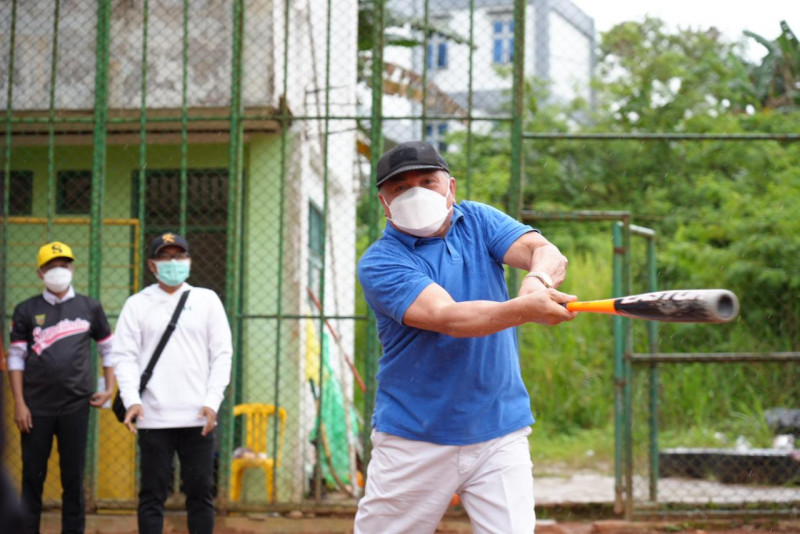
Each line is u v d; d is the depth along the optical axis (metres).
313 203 8.89
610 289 13.91
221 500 6.82
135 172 8.23
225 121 7.28
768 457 8.34
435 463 3.15
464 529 6.57
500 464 3.14
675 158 15.72
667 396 10.69
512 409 3.20
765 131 15.26
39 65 7.63
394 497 3.23
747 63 18.25
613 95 17.92
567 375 12.90
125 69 7.59
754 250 11.67
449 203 3.27
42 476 5.75
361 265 3.21
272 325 7.87
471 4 6.82
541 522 6.71
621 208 15.84
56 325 5.79
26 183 8.31
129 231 8.18
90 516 6.77
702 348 11.02
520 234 3.23
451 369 3.12
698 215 14.12
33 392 5.73
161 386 5.28
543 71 21.02
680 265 12.33
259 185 7.90
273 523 6.73
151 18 7.60
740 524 6.74
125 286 8.11
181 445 5.37
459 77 10.25
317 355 8.47
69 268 5.86
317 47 8.83
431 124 17.81
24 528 1.41
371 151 6.92
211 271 8.32
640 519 6.77
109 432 7.66
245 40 7.48
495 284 3.26
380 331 3.27
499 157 17.02
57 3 7.05
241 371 7.84
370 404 6.90
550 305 2.70
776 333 11.03
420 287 2.98
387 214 3.20
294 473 7.71
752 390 10.15
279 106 7.54
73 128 7.71
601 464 10.52
